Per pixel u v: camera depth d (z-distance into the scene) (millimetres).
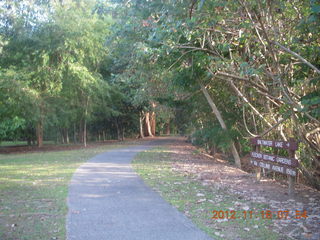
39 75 23328
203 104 17531
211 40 11219
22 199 8078
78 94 27219
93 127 43500
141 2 12625
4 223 6219
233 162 19016
